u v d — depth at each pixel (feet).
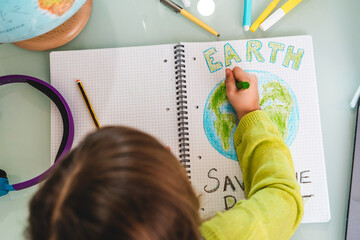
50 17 1.31
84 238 0.75
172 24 2.05
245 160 1.77
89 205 0.75
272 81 1.97
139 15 2.06
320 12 2.02
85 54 2.01
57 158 1.82
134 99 1.99
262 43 1.99
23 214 1.93
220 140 1.94
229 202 1.89
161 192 0.83
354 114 1.96
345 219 1.89
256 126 1.77
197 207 1.05
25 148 1.98
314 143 1.92
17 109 2.01
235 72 1.90
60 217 0.76
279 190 1.50
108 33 2.06
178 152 1.95
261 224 1.35
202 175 1.92
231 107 1.96
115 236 0.76
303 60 1.98
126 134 0.91
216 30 2.04
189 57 2.00
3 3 1.15
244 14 1.98
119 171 0.81
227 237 1.30
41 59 2.04
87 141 0.91
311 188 1.89
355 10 2.01
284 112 1.95
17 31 1.29
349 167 1.93
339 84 1.99
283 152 1.71
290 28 2.02
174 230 0.84
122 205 0.77
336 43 2.01
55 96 1.84
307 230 1.89
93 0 2.06
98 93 2.00
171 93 1.99
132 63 2.01
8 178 1.96
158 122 1.97
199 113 1.97
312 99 1.95
